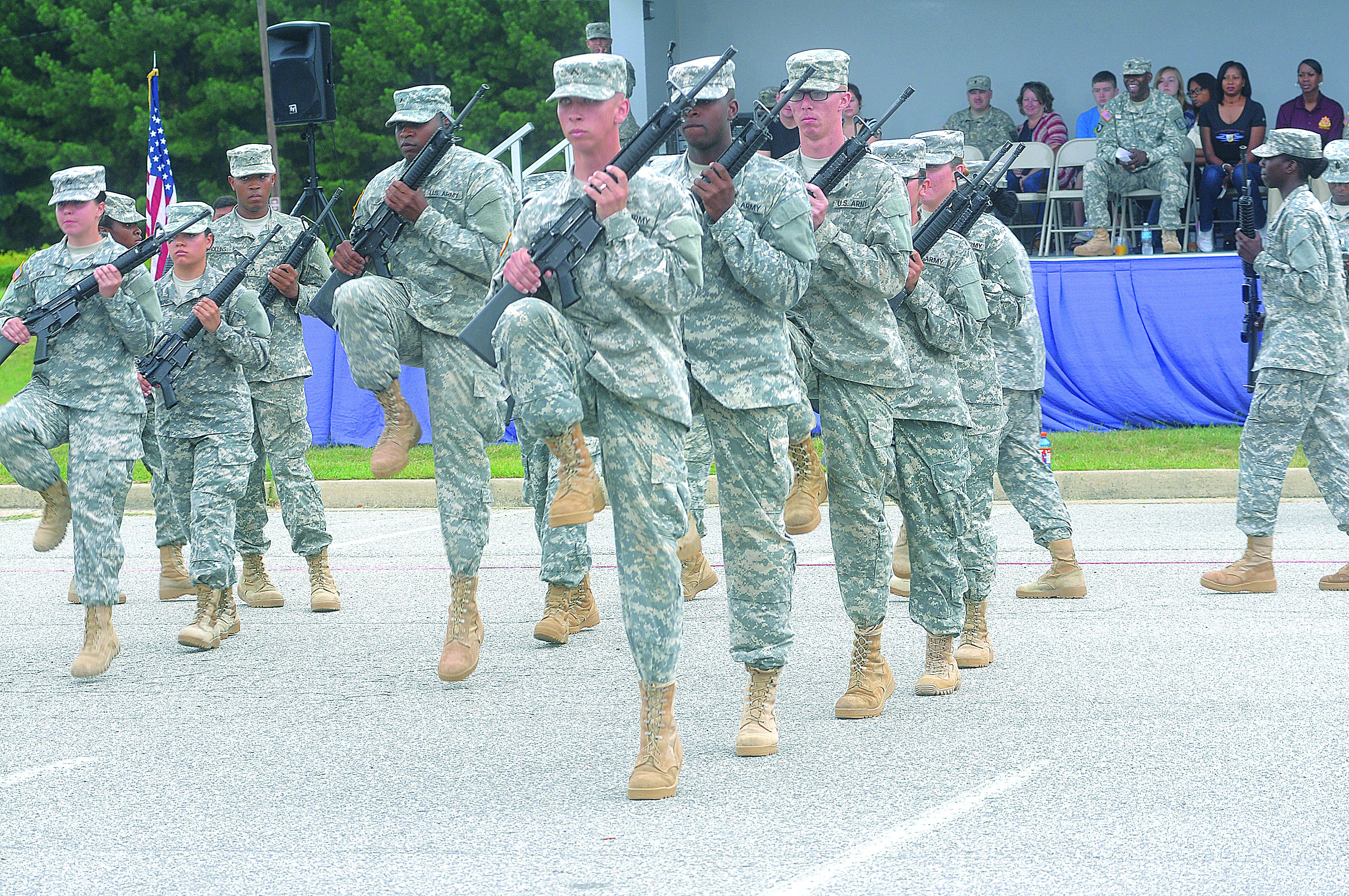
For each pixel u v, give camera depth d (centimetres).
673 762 1402
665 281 1302
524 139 10356
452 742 1631
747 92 5378
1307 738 1541
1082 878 1161
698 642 2109
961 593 1761
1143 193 4512
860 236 1566
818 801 1377
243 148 2389
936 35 5281
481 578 2705
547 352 1291
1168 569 2577
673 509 1341
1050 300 4306
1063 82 5234
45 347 1927
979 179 1800
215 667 2045
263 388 2383
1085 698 1738
